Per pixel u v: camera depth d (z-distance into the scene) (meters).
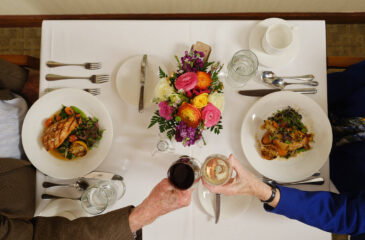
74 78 1.04
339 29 1.93
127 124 1.02
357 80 1.11
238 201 0.97
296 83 1.01
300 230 0.98
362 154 1.07
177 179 0.76
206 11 1.78
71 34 1.06
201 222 0.98
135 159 1.01
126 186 1.00
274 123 0.97
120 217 0.84
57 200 0.98
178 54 1.04
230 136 1.01
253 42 1.03
